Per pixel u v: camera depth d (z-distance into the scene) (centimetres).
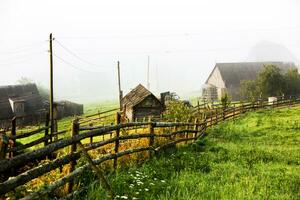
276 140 1922
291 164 1202
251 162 1187
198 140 1753
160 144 1258
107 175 796
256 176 941
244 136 2133
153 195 708
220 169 1023
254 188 820
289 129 2286
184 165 1039
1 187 433
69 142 615
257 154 1338
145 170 900
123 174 819
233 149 1448
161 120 2430
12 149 891
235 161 1184
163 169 952
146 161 1024
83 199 622
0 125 6112
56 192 633
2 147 453
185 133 1766
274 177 968
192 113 2669
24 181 477
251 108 3672
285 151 1486
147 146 1080
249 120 2920
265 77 5278
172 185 787
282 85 5259
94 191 649
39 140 1007
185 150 1352
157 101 4069
